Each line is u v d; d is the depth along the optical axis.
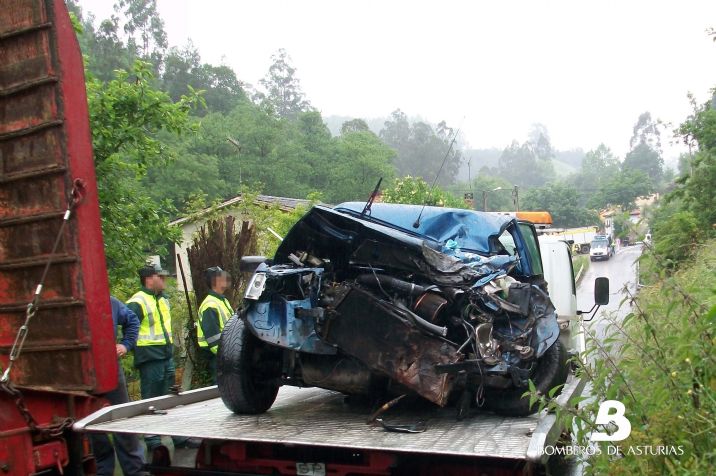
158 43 68.69
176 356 10.73
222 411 5.79
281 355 5.81
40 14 4.56
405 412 5.57
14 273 4.80
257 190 15.86
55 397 4.62
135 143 9.42
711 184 17.27
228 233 10.42
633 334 4.75
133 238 9.59
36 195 4.68
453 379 4.93
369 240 5.23
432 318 5.00
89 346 4.64
